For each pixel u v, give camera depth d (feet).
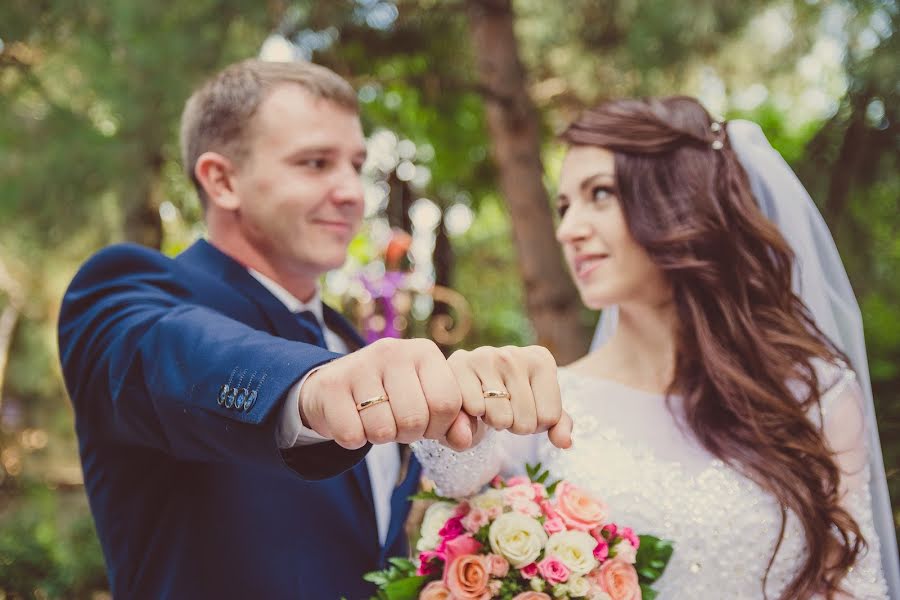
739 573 6.24
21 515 25.86
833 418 6.74
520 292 38.96
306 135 6.40
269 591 5.41
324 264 6.52
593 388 7.18
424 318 21.01
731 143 7.32
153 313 4.54
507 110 18.57
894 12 15.48
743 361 6.70
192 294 5.43
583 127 7.09
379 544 6.21
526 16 22.67
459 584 4.75
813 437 6.44
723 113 23.25
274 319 6.14
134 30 15.58
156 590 5.49
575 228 6.98
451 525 5.03
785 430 6.46
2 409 39.81
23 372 39.91
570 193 7.14
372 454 6.66
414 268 19.22
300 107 6.44
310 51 20.97
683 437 6.72
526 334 39.29
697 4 18.21
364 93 22.89
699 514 6.34
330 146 6.47
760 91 22.56
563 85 23.79
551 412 3.40
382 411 3.03
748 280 6.84
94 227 18.85
